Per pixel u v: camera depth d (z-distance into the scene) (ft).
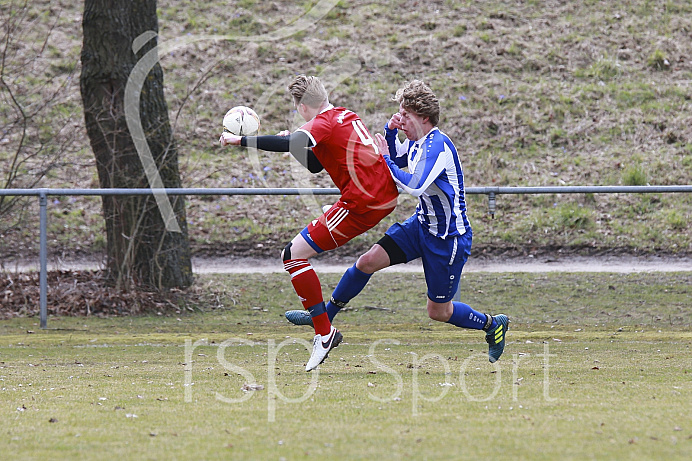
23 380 54.95
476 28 223.51
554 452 33.24
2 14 152.56
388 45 214.90
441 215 54.75
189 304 98.22
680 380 52.16
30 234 128.16
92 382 53.67
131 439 36.40
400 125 56.03
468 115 187.93
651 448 33.73
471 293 100.68
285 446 34.81
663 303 93.86
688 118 181.88
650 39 214.69
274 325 87.81
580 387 49.52
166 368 60.59
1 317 92.02
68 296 97.91
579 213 149.38
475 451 33.53
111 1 100.58
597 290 101.04
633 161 168.45
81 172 155.12
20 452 34.22
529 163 170.91
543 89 196.03
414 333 80.53
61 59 195.21
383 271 114.42
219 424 39.50
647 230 144.46
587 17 225.97
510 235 145.28
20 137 132.46
